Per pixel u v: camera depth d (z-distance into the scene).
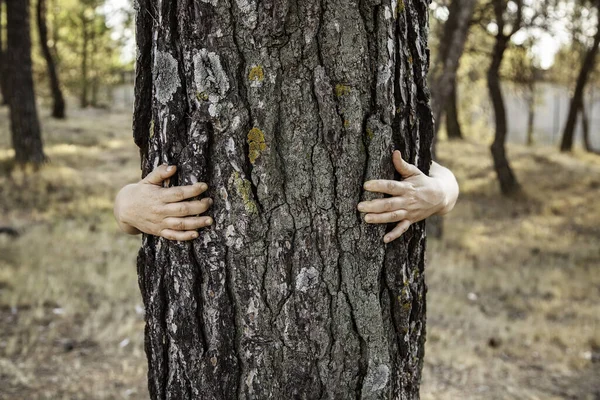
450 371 4.75
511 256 8.95
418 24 1.60
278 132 1.41
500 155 14.01
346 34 1.39
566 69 21.02
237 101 1.39
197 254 1.49
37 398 3.77
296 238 1.45
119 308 5.43
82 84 25.56
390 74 1.45
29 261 6.35
